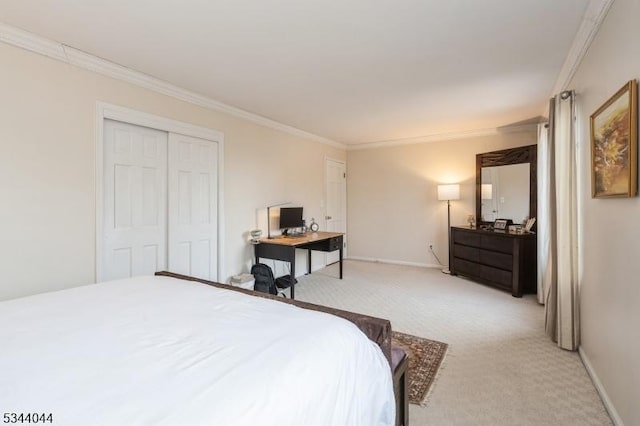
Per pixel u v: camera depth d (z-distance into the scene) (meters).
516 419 1.66
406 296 3.78
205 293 1.59
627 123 1.44
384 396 1.19
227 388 0.79
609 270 1.73
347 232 6.22
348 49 2.30
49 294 1.58
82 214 2.39
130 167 2.76
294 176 4.76
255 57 2.42
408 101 3.46
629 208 1.47
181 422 0.68
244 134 3.87
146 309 1.36
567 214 2.40
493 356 2.32
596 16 1.80
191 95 3.17
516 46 2.26
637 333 1.39
